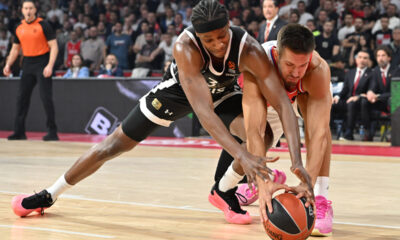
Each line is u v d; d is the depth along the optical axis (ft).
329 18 30.22
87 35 36.60
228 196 8.18
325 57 26.61
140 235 7.20
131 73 30.30
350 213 8.79
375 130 26.27
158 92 8.04
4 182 11.84
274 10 17.01
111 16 36.86
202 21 6.48
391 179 12.59
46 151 18.81
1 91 28.89
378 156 17.83
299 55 6.33
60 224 7.84
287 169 14.23
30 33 21.93
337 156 17.84
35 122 28.19
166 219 8.21
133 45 33.78
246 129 6.85
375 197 10.25
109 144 8.16
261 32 17.67
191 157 17.17
